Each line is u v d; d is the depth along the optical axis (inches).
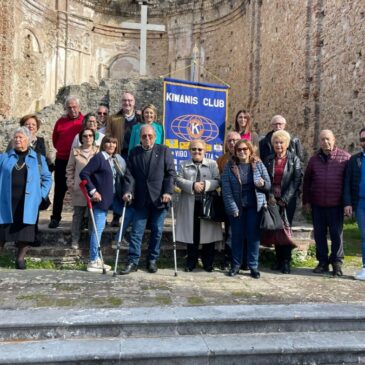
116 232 260.4
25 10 626.5
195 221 237.0
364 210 229.8
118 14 773.9
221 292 197.0
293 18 505.0
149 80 481.4
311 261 267.1
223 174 229.9
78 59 730.2
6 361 136.6
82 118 283.0
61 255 251.0
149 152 229.0
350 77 383.9
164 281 214.4
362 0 365.7
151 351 142.8
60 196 273.1
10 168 226.8
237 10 684.7
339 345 149.4
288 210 240.4
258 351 145.6
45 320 155.1
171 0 761.6
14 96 603.5
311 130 455.2
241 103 675.4
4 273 222.8
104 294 190.4
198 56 754.2
